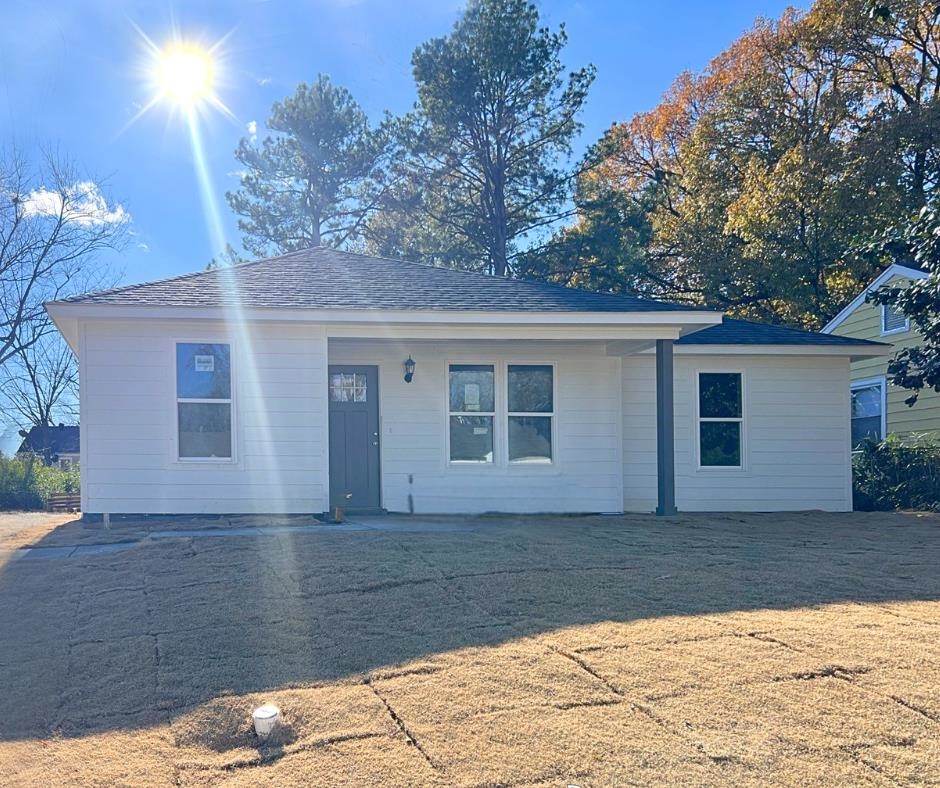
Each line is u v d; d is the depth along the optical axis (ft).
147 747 13.02
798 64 84.02
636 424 44.09
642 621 17.79
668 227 94.79
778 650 15.64
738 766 11.44
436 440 40.96
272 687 14.87
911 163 71.56
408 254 97.96
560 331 37.83
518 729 12.74
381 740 12.68
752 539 29.71
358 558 24.45
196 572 23.32
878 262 61.93
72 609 20.61
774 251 76.48
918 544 28.73
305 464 36.68
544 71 91.71
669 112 107.45
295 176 111.96
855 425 64.44
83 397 35.37
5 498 55.98
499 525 33.86
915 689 13.69
